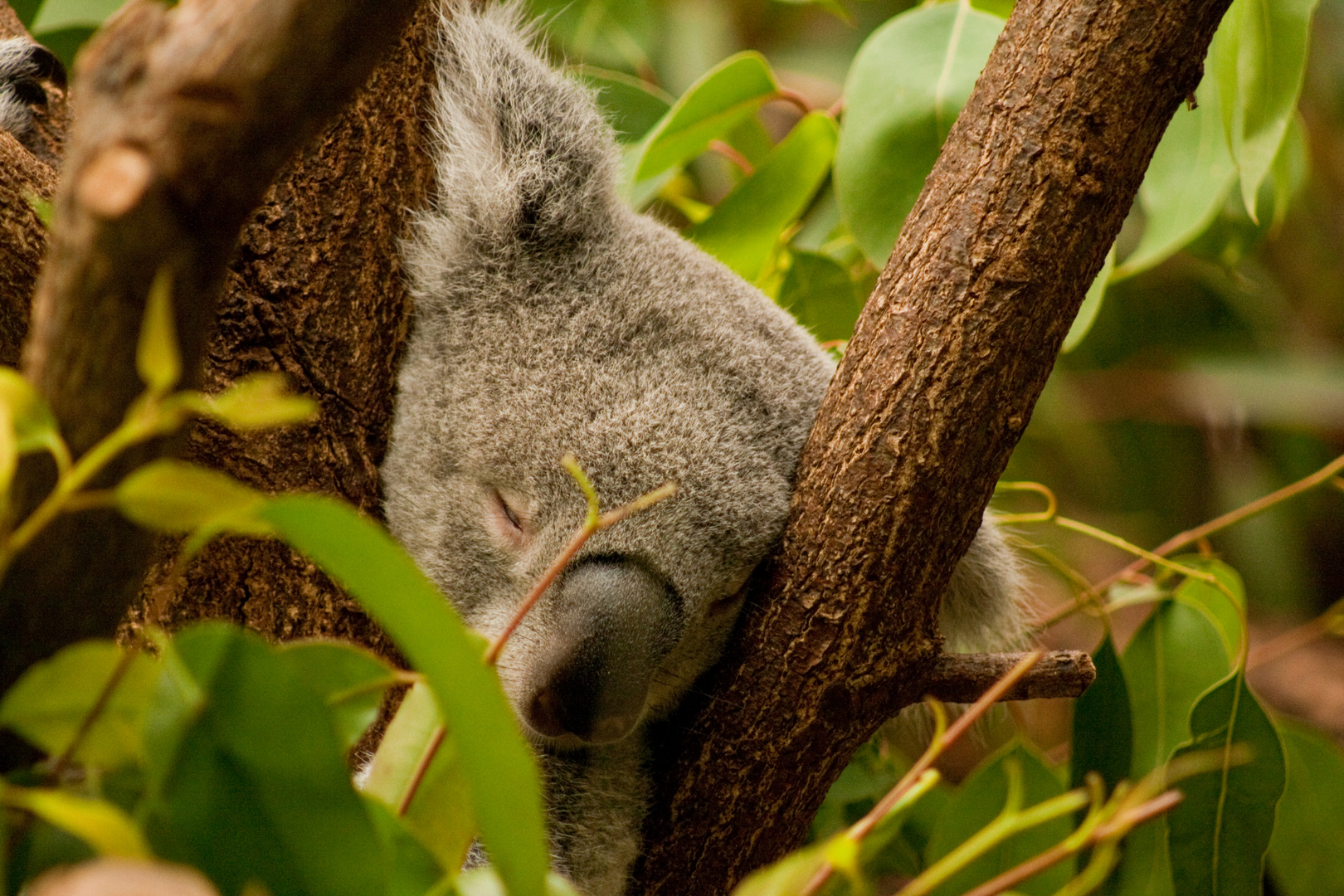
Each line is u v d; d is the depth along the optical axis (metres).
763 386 4.45
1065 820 5.29
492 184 4.57
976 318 3.66
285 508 1.94
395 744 2.76
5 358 3.61
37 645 2.12
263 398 1.86
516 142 4.60
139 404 1.94
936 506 3.72
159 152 1.88
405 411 4.45
